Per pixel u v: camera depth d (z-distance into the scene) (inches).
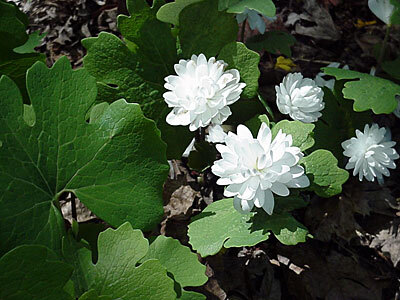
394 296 8.0
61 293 5.0
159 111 8.0
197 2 7.8
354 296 7.8
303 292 7.8
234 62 7.9
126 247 5.5
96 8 12.7
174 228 8.4
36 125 5.7
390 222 8.7
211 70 7.2
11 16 7.1
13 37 7.3
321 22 13.1
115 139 6.1
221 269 7.9
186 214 8.6
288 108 7.7
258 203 6.2
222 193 9.0
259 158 6.0
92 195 6.0
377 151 7.9
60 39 12.1
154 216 6.3
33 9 12.7
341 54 12.6
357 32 13.2
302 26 13.0
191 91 7.1
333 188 6.9
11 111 5.5
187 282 5.8
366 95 7.8
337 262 8.2
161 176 6.3
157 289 5.4
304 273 8.0
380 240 8.5
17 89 5.6
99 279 5.5
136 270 5.4
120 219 6.1
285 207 6.8
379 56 10.9
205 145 8.3
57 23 12.5
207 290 7.6
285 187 6.3
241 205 6.4
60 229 5.7
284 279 8.0
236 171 6.2
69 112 5.9
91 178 6.1
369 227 8.7
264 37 10.1
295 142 7.1
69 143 5.9
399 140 10.3
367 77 8.2
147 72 7.9
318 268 8.1
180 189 8.9
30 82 5.7
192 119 7.1
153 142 6.3
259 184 6.2
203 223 6.9
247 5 7.9
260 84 11.2
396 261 8.3
